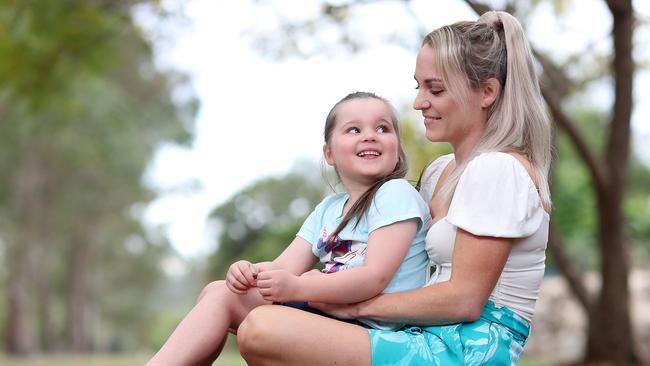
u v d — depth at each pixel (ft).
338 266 9.59
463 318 8.81
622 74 24.29
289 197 83.97
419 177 10.97
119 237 107.14
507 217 8.75
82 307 103.55
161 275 124.88
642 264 52.60
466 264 8.79
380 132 9.99
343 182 10.25
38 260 92.02
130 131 69.87
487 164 8.93
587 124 57.21
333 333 8.70
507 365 8.93
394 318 8.93
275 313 8.70
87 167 75.31
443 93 9.46
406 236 9.32
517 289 9.16
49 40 26.18
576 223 46.78
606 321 28.22
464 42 9.37
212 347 9.09
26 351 84.07
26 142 68.69
